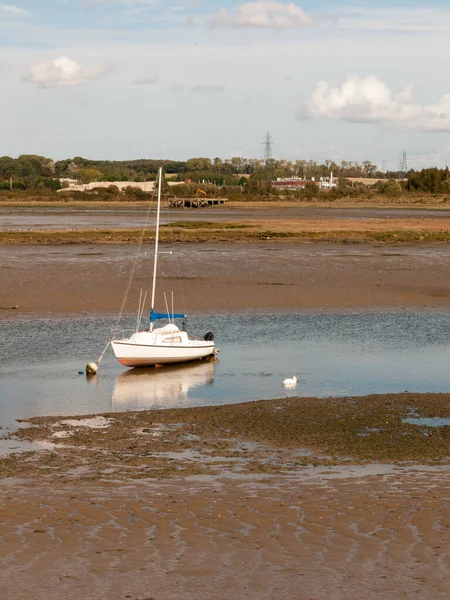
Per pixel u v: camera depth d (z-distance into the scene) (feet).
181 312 157.17
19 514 50.44
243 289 182.39
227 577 40.83
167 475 60.54
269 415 83.35
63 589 39.42
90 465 63.77
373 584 40.01
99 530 47.57
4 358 116.06
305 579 40.60
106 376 106.73
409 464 64.75
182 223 403.75
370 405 87.71
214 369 111.14
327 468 63.21
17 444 71.51
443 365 113.19
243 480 59.16
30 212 531.50
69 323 144.15
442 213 553.23
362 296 176.86
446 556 43.50
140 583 40.11
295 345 127.24
